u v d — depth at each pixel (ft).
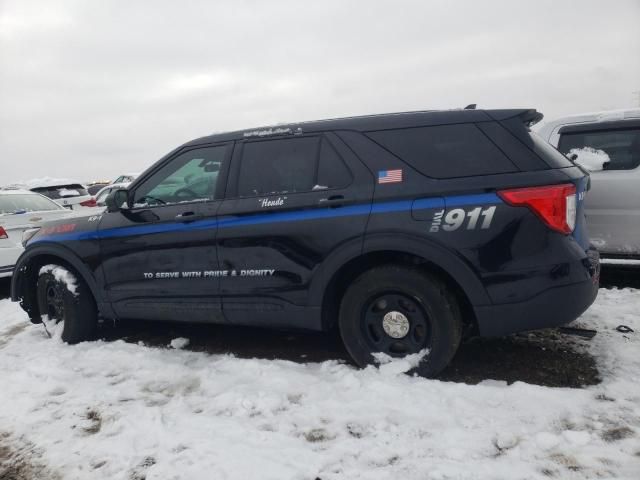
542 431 8.61
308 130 11.89
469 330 11.43
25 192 26.91
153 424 9.60
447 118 10.91
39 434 9.77
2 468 8.83
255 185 12.13
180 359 13.25
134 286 13.57
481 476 7.52
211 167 12.86
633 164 16.81
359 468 7.97
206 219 12.39
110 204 13.32
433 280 10.50
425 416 9.29
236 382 11.37
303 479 7.75
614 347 11.82
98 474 8.39
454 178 10.39
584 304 10.07
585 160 17.33
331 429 9.19
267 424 9.50
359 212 10.84
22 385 11.94
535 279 9.88
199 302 12.71
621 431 8.44
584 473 7.46
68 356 13.73
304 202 11.37
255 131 12.48
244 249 11.96
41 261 15.74
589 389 9.95
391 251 10.88
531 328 10.12
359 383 10.62
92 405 10.73
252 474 7.91
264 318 12.11
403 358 10.88
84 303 14.71
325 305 11.53
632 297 15.49
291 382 11.09
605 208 16.97
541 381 10.78
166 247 12.92
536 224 9.84
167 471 8.20
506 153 10.30
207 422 9.61
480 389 9.99
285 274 11.62
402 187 10.63
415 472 7.75
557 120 18.47
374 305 11.15
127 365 12.85
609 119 17.34
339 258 11.02
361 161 11.15
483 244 10.02
